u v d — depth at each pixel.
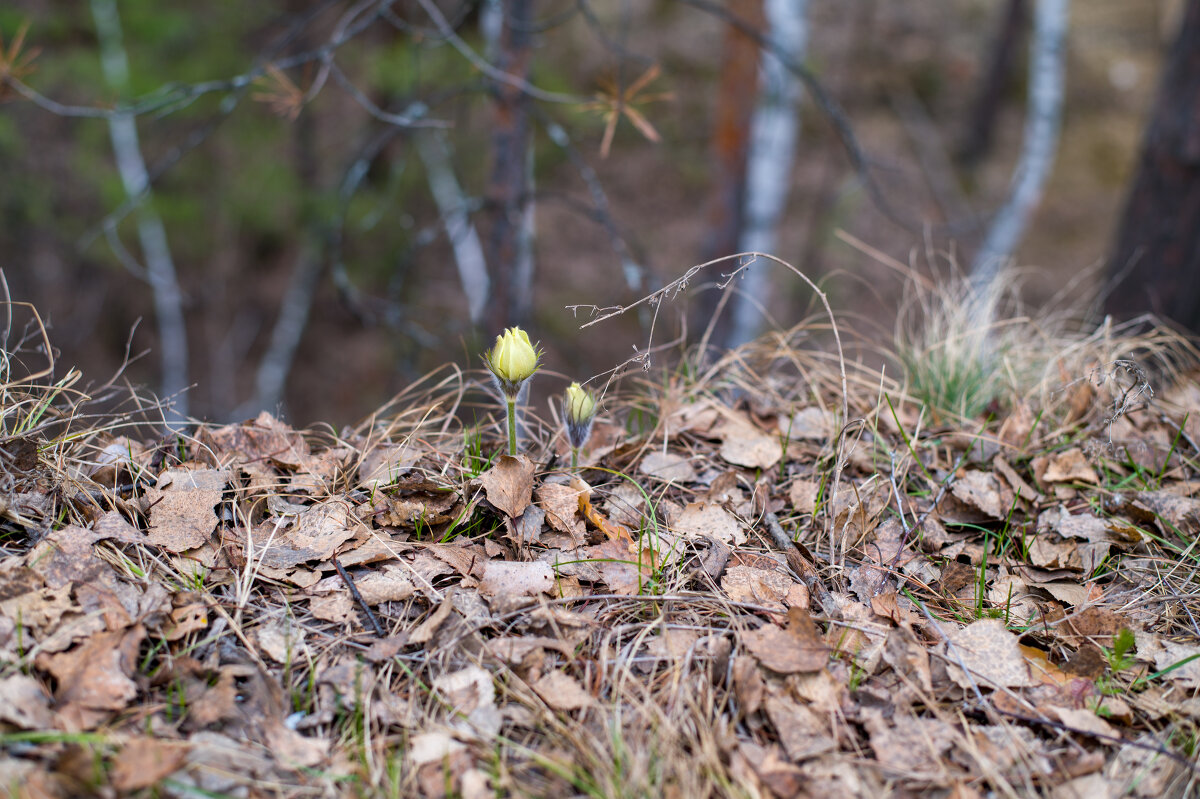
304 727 1.50
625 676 1.64
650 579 1.93
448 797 1.36
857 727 1.58
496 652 1.65
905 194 12.12
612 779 1.41
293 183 8.98
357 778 1.39
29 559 1.68
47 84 8.01
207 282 10.47
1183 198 4.82
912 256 3.19
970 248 11.10
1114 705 1.62
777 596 1.88
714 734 1.52
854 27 14.38
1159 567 2.07
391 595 1.81
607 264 10.77
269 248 10.54
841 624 1.78
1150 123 5.00
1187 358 3.53
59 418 2.14
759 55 6.46
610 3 13.31
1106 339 2.80
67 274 9.91
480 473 2.19
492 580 1.84
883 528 2.21
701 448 2.58
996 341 3.05
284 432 2.38
